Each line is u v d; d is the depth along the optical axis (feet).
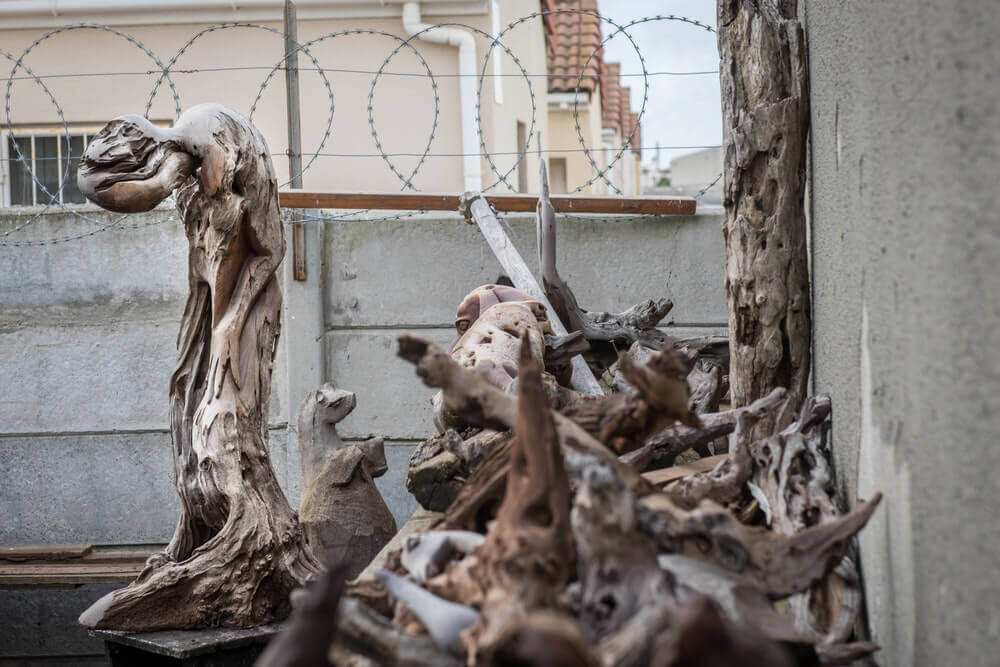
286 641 5.41
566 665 5.48
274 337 18.79
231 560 17.13
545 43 65.62
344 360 26.50
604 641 6.66
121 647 16.90
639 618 6.58
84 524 26.50
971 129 6.51
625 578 7.00
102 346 26.37
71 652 26.17
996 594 6.15
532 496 7.62
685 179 118.32
